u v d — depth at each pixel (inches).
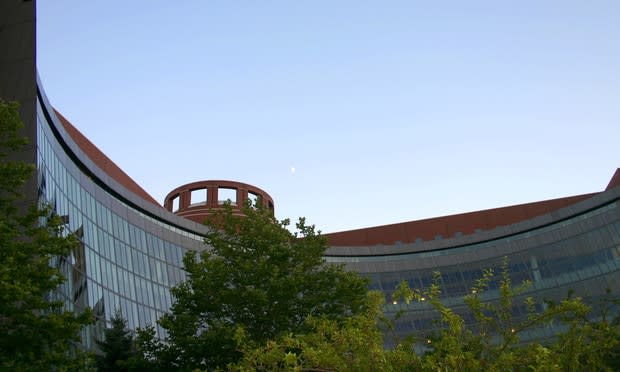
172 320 909.8
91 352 745.6
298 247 1025.5
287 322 887.1
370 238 3545.8
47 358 654.5
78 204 1813.5
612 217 2679.6
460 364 394.6
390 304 2783.0
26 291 607.8
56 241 722.2
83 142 2285.9
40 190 1439.5
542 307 2598.4
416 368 421.7
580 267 2650.1
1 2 1384.1
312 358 413.7
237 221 1064.8
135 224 2182.6
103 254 1883.6
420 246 3166.8
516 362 393.4
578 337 400.5
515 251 2866.6
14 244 677.9
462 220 3486.7
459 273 2906.0
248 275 959.6
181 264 2322.8
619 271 2527.1
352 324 482.9
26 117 1310.3
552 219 2918.3
